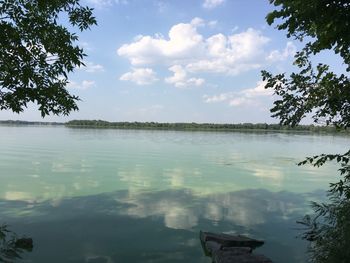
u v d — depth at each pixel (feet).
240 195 52.85
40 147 128.06
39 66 23.91
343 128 23.18
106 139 187.21
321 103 22.30
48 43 23.97
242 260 26.14
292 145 168.25
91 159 93.61
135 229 35.96
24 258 28.25
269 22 18.76
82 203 45.93
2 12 22.71
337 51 19.81
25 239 31.60
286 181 65.57
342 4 16.19
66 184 58.49
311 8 16.60
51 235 33.73
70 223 37.42
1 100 23.29
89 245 31.37
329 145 171.42
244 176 70.59
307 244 32.42
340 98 21.43
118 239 33.04
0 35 21.79
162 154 111.96
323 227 31.99
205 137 236.84
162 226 37.06
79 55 24.93
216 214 42.11
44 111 24.26
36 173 68.85
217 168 81.61
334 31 17.28
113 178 65.10
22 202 45.88
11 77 22.95
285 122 23.48
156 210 43.34
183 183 61.72
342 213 30.14
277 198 51.16
